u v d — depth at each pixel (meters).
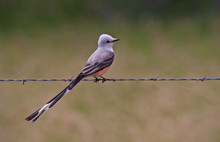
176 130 11.71
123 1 27.25
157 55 18.80
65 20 25.12
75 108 13.28
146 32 23.03
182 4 26.86
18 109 13.04
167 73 15.93
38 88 14.80
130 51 19.61
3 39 21.72
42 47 20.34
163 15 26.17
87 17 25.66
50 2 27.16
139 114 12.72
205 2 26.70
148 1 27.14
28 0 27.41
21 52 19.53
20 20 24.78
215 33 22.23
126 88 14.80
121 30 23.47
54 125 12.22
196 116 12.41
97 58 8.25
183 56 18.36
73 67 17.03
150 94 14.15
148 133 11.67
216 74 15.72
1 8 26.17
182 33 22.44
